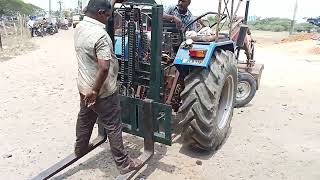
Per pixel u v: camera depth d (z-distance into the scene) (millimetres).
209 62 4047
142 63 4145
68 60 11898
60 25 38562
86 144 3793
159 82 3820
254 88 6375
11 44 16000
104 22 3225
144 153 3871
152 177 3781
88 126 3674
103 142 4273
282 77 9844
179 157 4266
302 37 25000
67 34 30000
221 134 4461
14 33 20750
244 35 6109
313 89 8258
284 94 7617
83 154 3916
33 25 25141
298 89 8180
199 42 4148
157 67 3738
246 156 4379
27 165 3941
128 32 3939
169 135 3740
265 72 10695
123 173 3523
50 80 8141
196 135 4066
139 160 3684
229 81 4602
